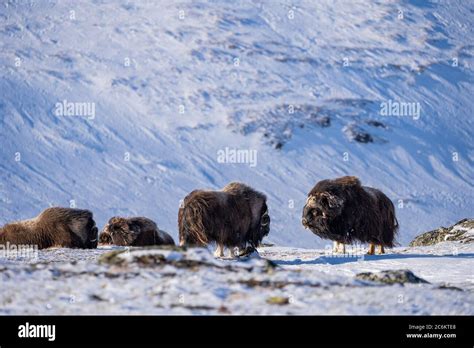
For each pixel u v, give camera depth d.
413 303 45.34
